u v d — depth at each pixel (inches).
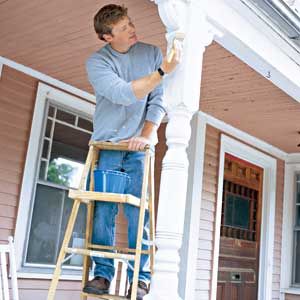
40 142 175.3
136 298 80.3
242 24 120.0
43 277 170.9
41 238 173.0
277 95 180.5
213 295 212.2
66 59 163.8
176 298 86.8
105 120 90.4
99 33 91.0
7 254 162.9
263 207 259.9
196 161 209.3
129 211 90.0
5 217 163.2
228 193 239.9
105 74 86.3
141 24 133.3
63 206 181.5
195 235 205.5
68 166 185.3
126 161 90.5
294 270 261.6
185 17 101.6
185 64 97.0
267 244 254.7
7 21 139.6
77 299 182.9
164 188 92.7
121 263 149.6
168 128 96.0
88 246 88.8
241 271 242.8
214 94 185.9
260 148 253.8
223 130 228.1
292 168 271.1
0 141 164.1
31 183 171.0
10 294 162.1
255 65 135.8
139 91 83.0
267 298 248.8
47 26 140.7
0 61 165.8
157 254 89.4
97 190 84.0
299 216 265.7
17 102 169.9
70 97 187.9
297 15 124.0
